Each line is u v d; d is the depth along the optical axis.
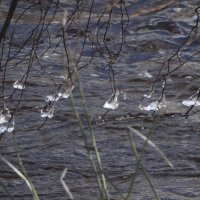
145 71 16.94
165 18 20.89
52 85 15.56
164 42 19.45
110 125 13.12
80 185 10.52
